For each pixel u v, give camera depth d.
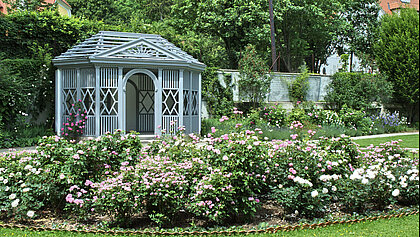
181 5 30.16
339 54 34.97
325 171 6.72
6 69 13.39
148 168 5.77
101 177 6.43
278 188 6.44
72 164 6.10
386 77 24.08
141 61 14.09
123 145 7.05
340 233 5.42
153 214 5.70
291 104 21.31
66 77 14.73
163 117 14.70
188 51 19.50
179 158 6.74
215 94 18.80
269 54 29.83
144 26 19.81
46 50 16.06
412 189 6.78
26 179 6.09
